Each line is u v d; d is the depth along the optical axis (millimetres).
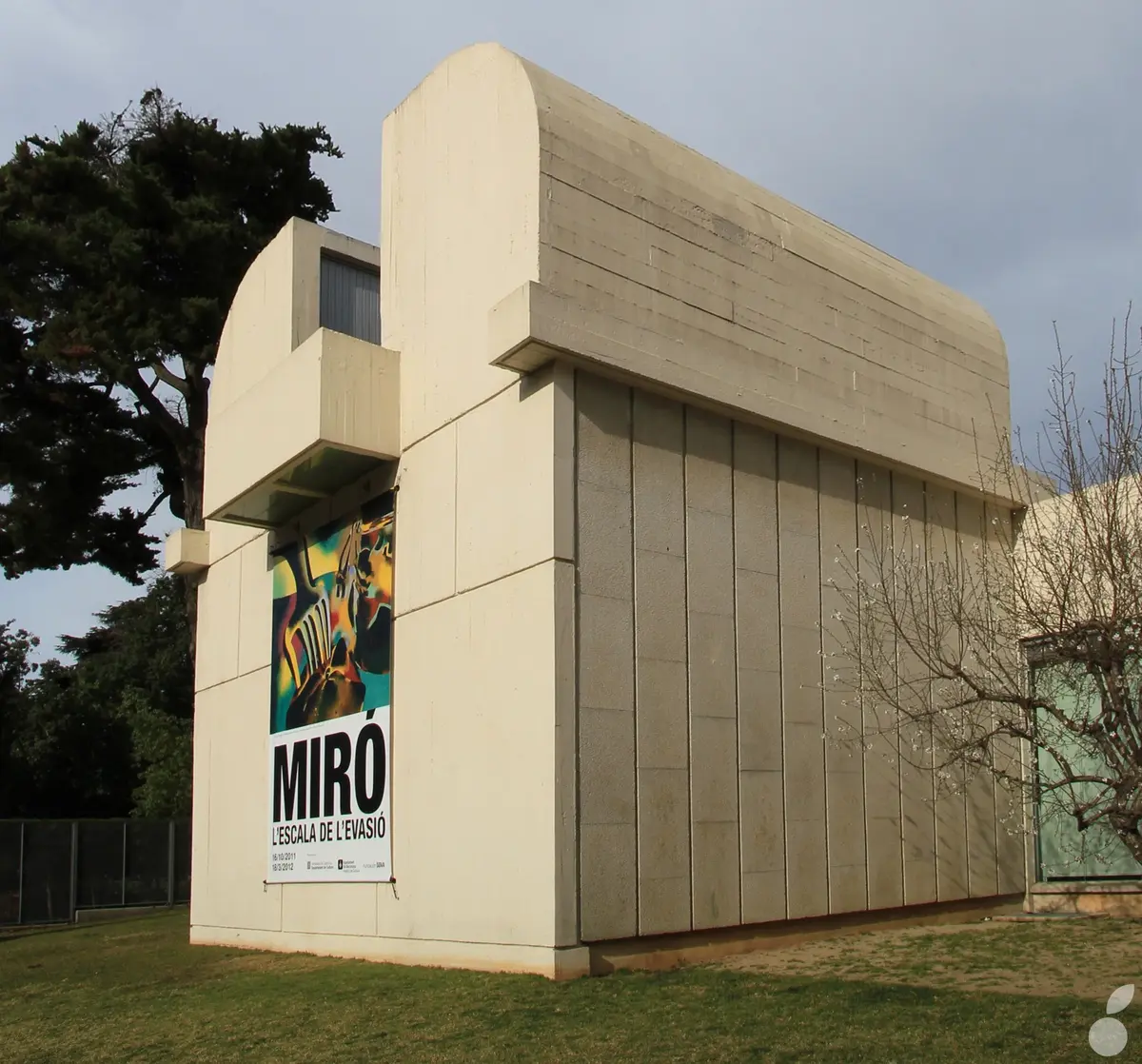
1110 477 11094
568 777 11266
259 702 17219
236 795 17516
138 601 50969
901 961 11367
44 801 41531
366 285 18297
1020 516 16812
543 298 11578
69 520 29625
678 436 12906
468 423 13117
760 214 14430
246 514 16688
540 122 12422
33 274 28375
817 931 13188
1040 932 12820
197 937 18172
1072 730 10289
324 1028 10047
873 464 15086
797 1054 7965
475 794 12227
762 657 13273
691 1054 8164
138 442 30219
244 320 18609
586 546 11852
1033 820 15547
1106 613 10312
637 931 11508
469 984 11031
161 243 28734
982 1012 8734
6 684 41781
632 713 11906
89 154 30500
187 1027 10766
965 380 16672
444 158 14094
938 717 14219
